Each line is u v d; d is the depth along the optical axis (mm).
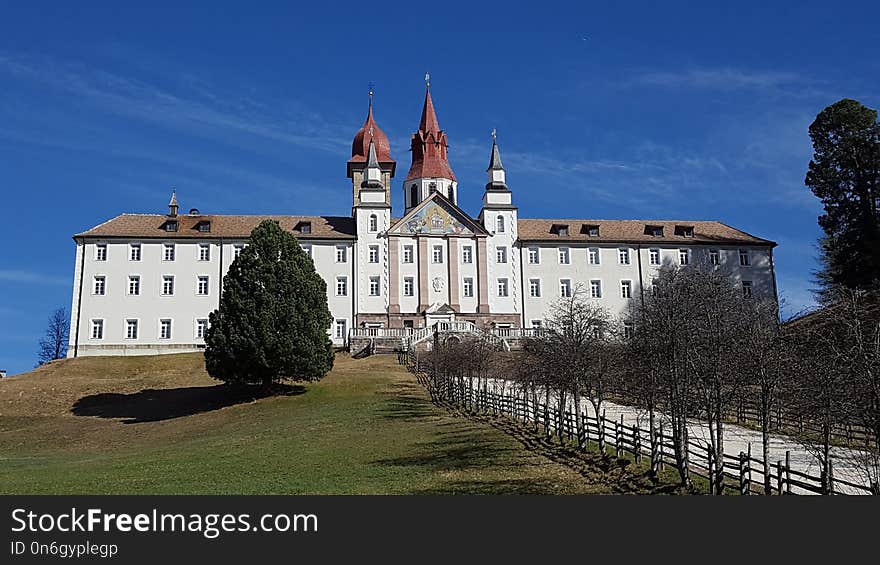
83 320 86812
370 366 75188
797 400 29547
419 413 51344
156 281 88750
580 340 42531
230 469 36188
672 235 98812
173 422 57719
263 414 56469
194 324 88312
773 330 31250
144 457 43625
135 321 87562
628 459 31750
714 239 98125
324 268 92062
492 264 94312
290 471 34719
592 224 98750
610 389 47688
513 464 32969
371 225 93562
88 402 65750
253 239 65625
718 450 26250
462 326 85938
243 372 63062
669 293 39250
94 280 88000
